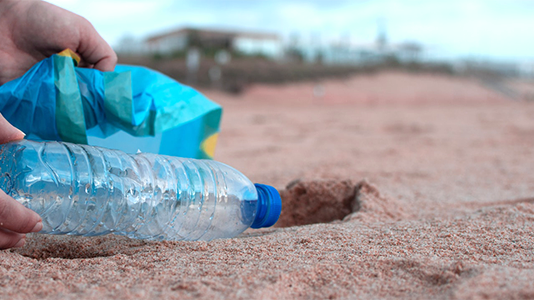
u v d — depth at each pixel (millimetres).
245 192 494
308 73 6574
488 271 381
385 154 1257
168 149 551
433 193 784
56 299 366
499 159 1179
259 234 528
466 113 3039
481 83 8094
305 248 458
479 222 516
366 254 439
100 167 465
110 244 476
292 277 397
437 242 466
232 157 1184
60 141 489
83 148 472
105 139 514
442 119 2496
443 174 966
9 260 419
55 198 443
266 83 5797
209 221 500
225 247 462
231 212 497
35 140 484
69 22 514
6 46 508
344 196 641
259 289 378
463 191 801
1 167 429
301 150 1325
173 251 453
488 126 2057
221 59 6496
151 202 480
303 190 648
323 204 643
